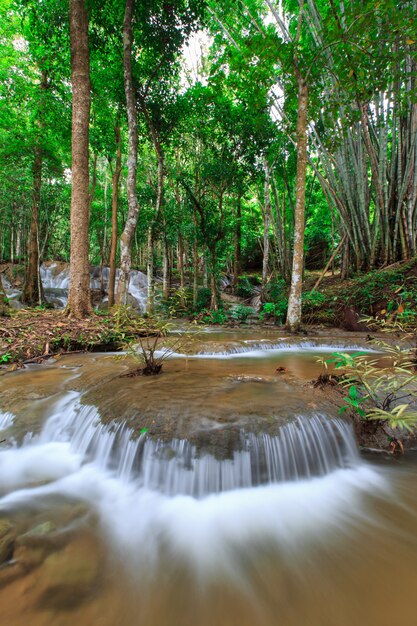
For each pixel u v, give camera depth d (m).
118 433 2.89
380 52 7.58
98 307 16.75
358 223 12.01
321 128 12.89
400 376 3.95
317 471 2.76
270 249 21.92
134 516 2.32
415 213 10.50
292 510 2.37
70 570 1.78
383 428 3.33
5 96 11.84
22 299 15.41
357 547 2.01
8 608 1.52
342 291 10.89
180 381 3.94
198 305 14.63
